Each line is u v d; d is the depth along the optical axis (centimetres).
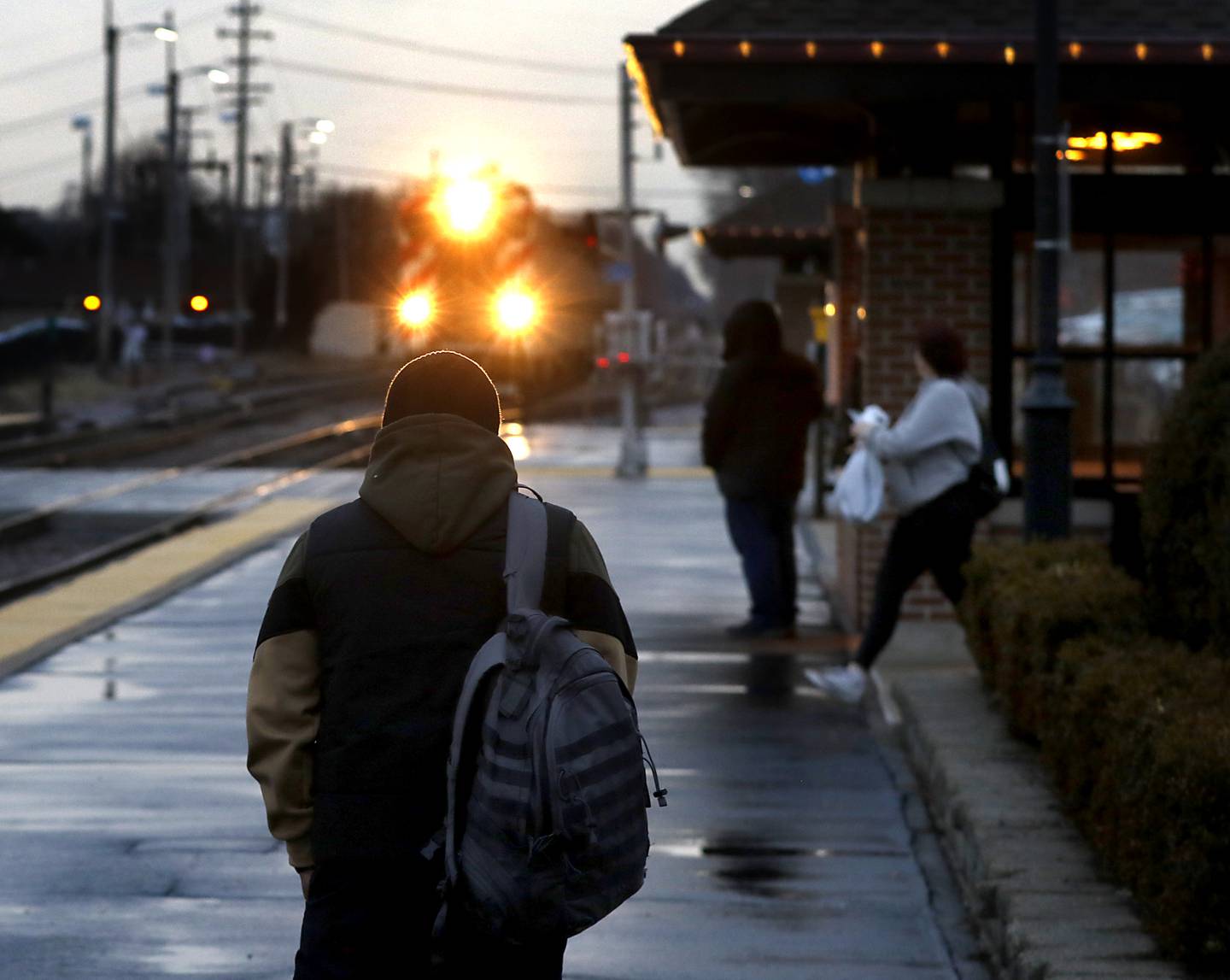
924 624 3122
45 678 2747
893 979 1412
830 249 6162
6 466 8388
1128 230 3130
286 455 8931
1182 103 3122
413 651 895
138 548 5031
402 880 878
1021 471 3148
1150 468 1647
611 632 933
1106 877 1404
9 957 1448
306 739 912
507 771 852
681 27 2998
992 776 1767
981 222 3097
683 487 6316
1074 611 1686
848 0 3042
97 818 1892
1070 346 3184
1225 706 1263
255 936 1507
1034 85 2964
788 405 3111
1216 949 1123
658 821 1914
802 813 1948
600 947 1491
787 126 3812
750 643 3097
